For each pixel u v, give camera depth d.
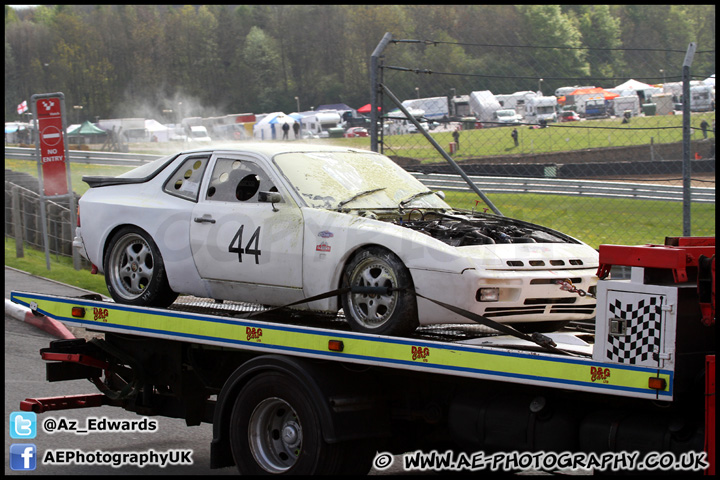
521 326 8.12
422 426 7.58
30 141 51.41
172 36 86.25
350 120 69.19
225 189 8.81
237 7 88.19
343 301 7.69
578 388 5.76
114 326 8.77
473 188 12.16
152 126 57.81
